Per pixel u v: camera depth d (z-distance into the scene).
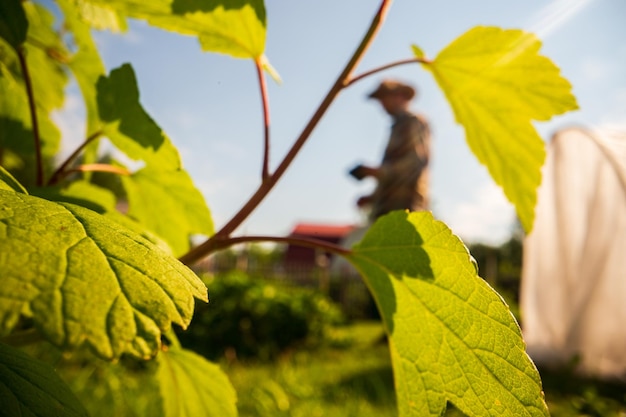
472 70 1.51
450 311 0.95
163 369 1.35
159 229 1.51
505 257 31.67
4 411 0.61
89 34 1.62
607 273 7.36
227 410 1.37
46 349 2.58
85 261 0.51
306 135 1.20
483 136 1.66
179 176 1.35
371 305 13.41
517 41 1.42
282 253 35.91
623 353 6.96
